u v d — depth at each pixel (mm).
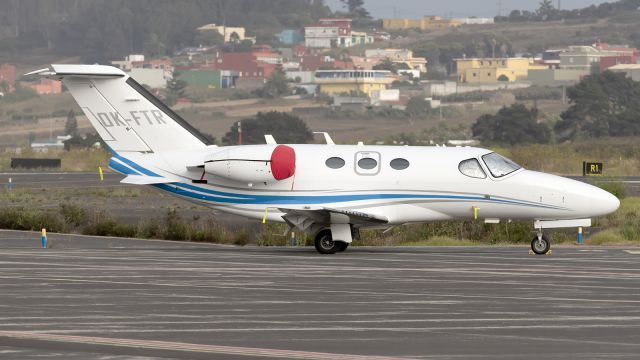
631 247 83438
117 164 81250
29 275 60406
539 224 78562
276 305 49531
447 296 52562
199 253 76188
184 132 81125
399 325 44375
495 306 49375
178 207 120938
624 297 52312
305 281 58312
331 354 38531
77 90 80812
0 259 69875
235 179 78375
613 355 38500
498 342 40781
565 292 54000
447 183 77625
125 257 71938
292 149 79000
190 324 44500
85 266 65562
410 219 78625
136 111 80938
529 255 75438
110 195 139375
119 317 46125
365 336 41938
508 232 95500
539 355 38500
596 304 50000
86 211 106062
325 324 44562
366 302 50500
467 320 45594
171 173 80188
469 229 97000
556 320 45594
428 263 68750
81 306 49031
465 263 68750
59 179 175375
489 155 78625
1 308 48375
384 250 81125
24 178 178125
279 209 75812
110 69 80438
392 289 55062
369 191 77875
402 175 77750
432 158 78250
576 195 77375
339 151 79062
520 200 77750
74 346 39844
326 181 78000
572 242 90812
